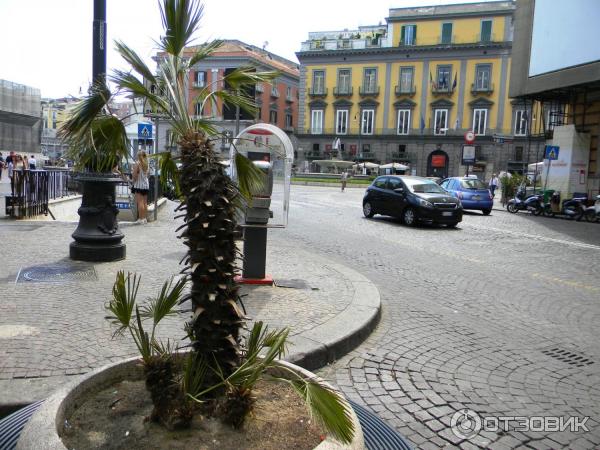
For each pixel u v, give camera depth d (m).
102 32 8.23
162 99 2.82
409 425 3.55
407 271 8.87
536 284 8.13
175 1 2.77
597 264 10.14
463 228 16.39
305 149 66.31
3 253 8.13
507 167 57.50
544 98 25.06
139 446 2.17
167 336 4.58
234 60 53.09
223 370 2.52
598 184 22.38
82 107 2.83
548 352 5.07
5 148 53.81
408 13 60.69
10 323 4.84
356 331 4.99
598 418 3.73
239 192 2.77
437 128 60.38
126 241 9.88
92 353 4.18
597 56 19.53
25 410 2.70
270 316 5.35
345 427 2.08
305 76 65.62
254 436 2.28
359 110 63.59
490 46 56.81
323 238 12.55
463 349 5.05
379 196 17.81
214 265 2.47
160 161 2.86
